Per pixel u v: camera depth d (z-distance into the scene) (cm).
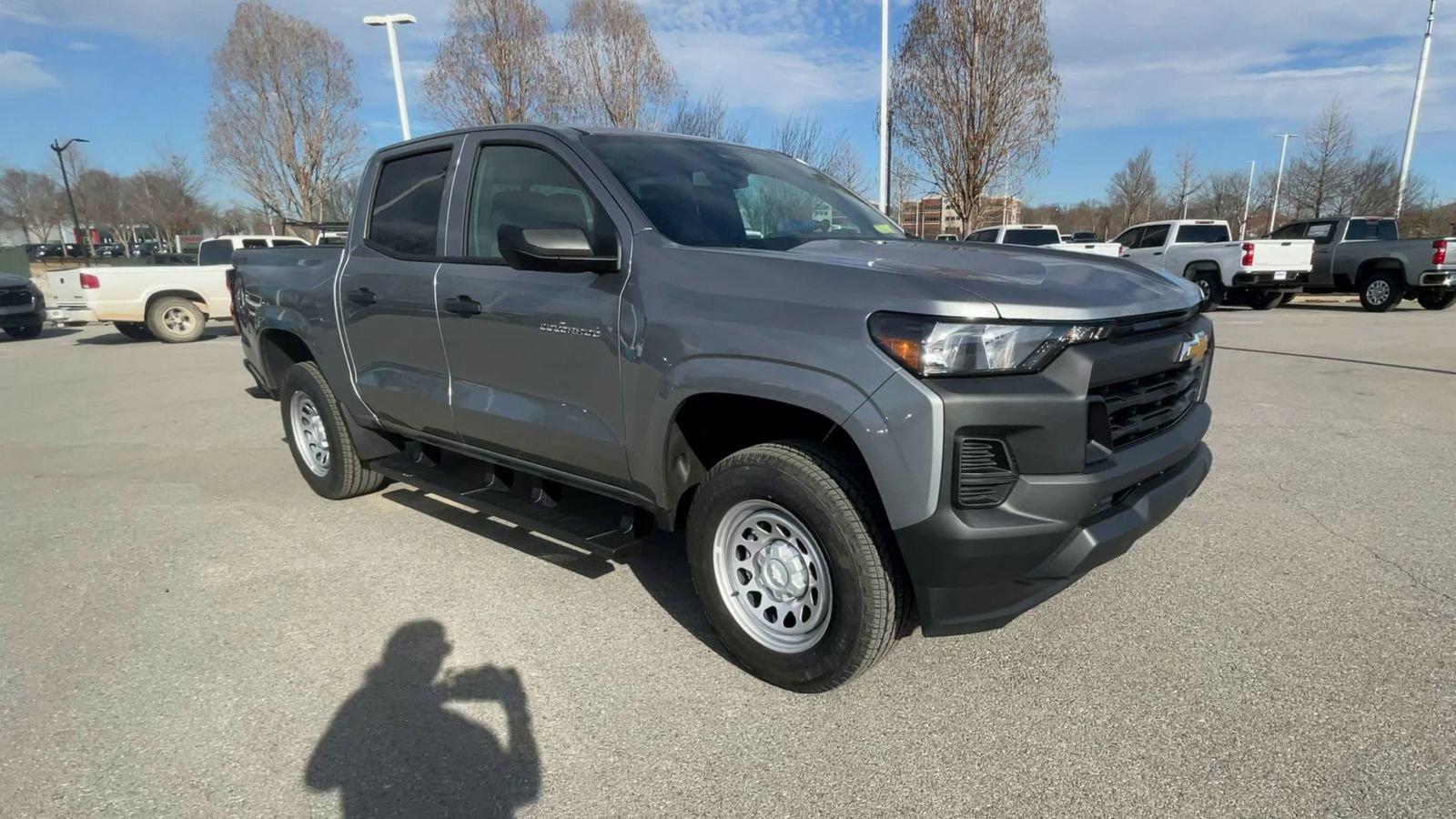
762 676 291
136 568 404
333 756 256
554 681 297
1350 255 1641
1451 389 781
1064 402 235
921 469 231
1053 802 231
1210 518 445
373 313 410
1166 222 1884
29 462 614
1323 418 672
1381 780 236
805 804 232
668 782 243
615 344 299
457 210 372
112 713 280
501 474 395
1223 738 257
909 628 285
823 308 249
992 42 1944
